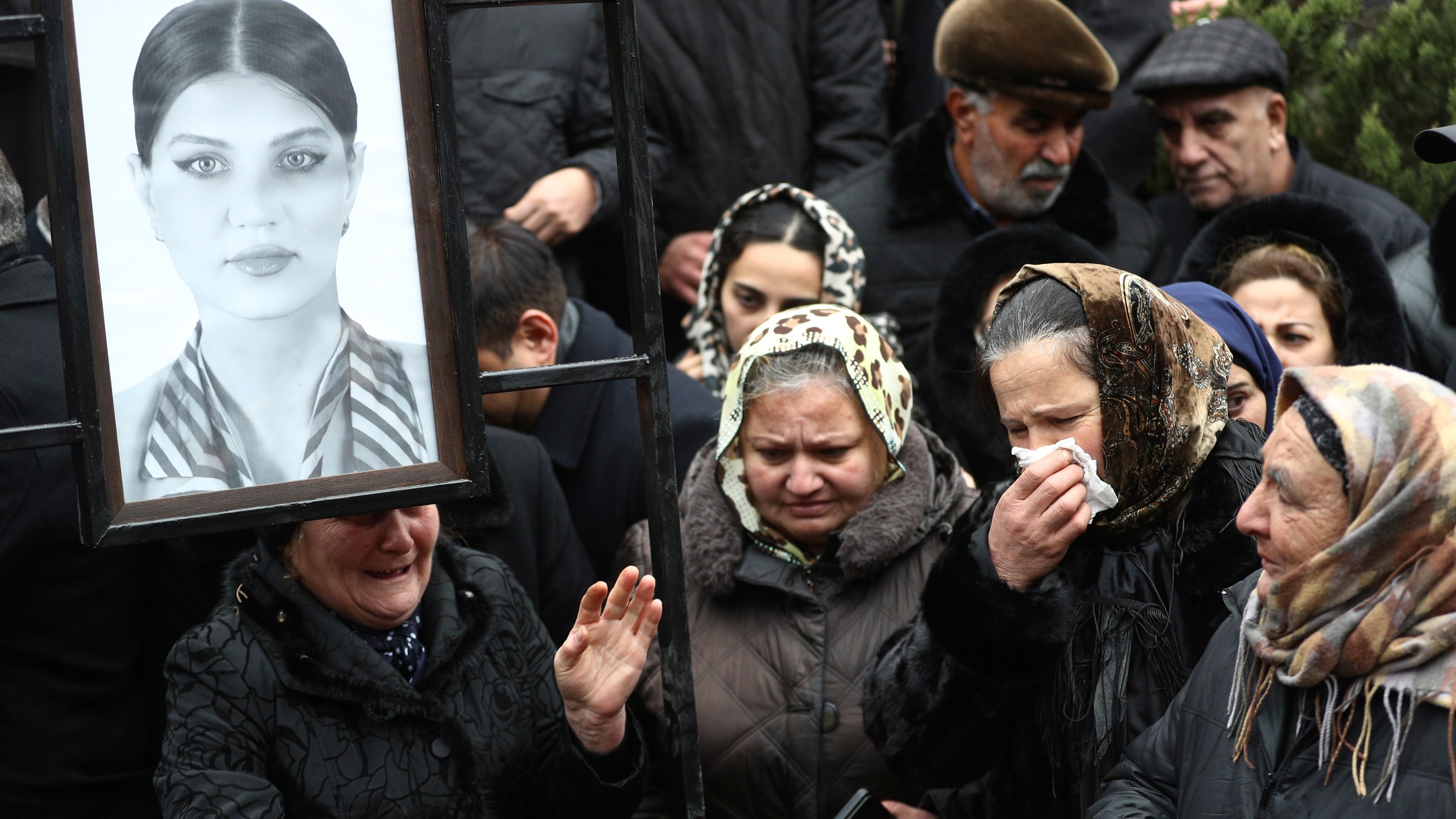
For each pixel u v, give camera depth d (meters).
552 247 3.85
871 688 2.19
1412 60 3.71
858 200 3.77
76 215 1.56
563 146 3.92
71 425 1.56
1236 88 3.63
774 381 2.45
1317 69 3.87
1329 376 1.55
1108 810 1.77
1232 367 2.26
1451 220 3.02
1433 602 1.47
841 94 4.14
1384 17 3.86
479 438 1.70
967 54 3.59
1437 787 1.45
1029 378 1.93
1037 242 3.26
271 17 1.64
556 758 2.06
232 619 2.07
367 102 1.68
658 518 1.85
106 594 2.43
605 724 1.98
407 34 1.69
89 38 1.57
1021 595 1.92
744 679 2.46
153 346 1.59
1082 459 1.89
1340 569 1.50
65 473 2.30
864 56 4.18
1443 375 3.06
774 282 3.40
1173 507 1.98
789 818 2.38
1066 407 1.91
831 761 2.38
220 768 1.95
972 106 3.62
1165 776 1.79
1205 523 1.94
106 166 1.58
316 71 1.66
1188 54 3.65
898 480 2.53
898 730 2.10
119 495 1.57
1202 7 4.14
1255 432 2.06
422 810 2.03
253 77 1.63
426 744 2.06
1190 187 3.77
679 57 4.03
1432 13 3.68
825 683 2.42
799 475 2.43
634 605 1.97
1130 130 4.10
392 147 1.68
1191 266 3.04
